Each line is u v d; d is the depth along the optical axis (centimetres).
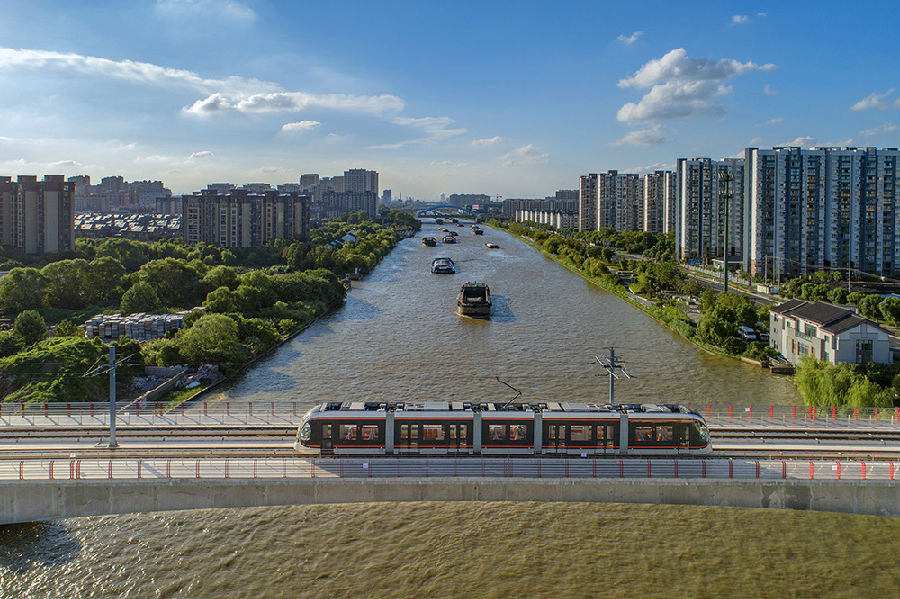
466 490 5228
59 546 5444
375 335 13138
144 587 4956
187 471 5347
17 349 10331
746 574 5106
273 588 4953
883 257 19988
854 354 9331
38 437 6381
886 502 5281
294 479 5194
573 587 4969
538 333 13225
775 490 5275
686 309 15475
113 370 6134
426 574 5128
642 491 5256
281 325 13200
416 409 5881
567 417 5775
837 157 19812
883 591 4900
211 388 9519
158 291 16838
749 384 9694
